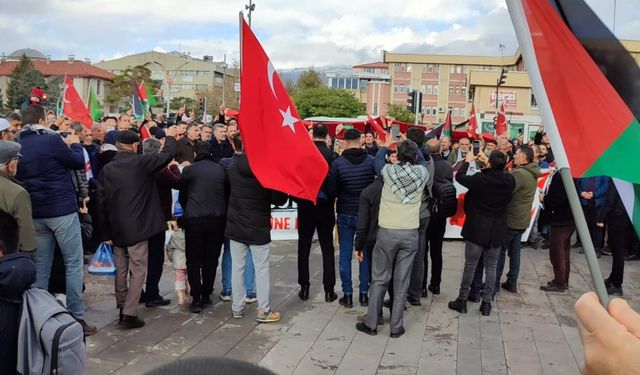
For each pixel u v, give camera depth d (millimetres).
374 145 10500
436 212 6848
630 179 1975
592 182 9711
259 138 5629
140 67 60188
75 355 2748
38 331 2719
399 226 5762
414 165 5922
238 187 5988
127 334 5629
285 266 8625
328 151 6715
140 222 5668
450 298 7387
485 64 83625
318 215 6812
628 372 1015
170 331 5770
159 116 15453
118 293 5867
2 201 4355
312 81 71250
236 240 6039
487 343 5805
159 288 7273
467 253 6672
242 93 5555
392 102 86062
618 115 2023
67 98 10930
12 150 4469
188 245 6293
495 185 6410
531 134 32219
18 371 2766
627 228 7926
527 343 5832
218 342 5535
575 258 10023
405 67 85875
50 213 5168
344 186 6715
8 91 69188
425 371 5059
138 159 5727
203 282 6547
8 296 2760
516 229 7363
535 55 2084
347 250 6773
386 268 5859
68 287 5391
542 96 2066
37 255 5234
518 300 7375
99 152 7996
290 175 5730
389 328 6141
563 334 6133
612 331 1055
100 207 5719
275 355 5289
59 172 5238
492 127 32406
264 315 6113
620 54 2049
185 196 6402
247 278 6754
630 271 9281
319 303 6910
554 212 7695
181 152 9000
